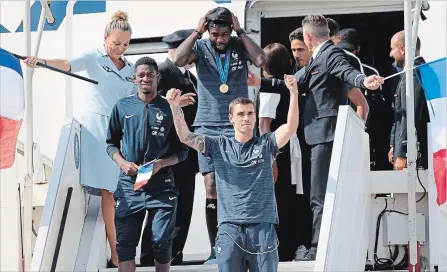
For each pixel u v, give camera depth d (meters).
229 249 11.20
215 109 12.88
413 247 13.10
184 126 11.48
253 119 11.50
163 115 12.30
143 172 11.98
